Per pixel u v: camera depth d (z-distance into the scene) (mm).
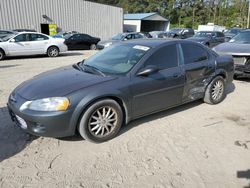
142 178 2852
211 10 67938
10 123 4137
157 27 44406
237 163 3150
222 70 5164
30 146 3475
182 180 2824
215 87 5164
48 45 13320
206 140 3723
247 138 3801
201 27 37469
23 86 3705
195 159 3229
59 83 3529
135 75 3801
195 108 5016
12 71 8852
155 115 4590
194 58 4691
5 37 12422
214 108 5047
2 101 5230
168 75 4168
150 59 4020
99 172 2951
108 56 4398
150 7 69375
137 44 4410
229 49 7207
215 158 3254
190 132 3967
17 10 21375
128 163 3127
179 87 4395
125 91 3652
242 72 6934
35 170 2971
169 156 3287
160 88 4090
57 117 3191
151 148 3475
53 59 12602
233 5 68062
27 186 2703
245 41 7965
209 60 4953
